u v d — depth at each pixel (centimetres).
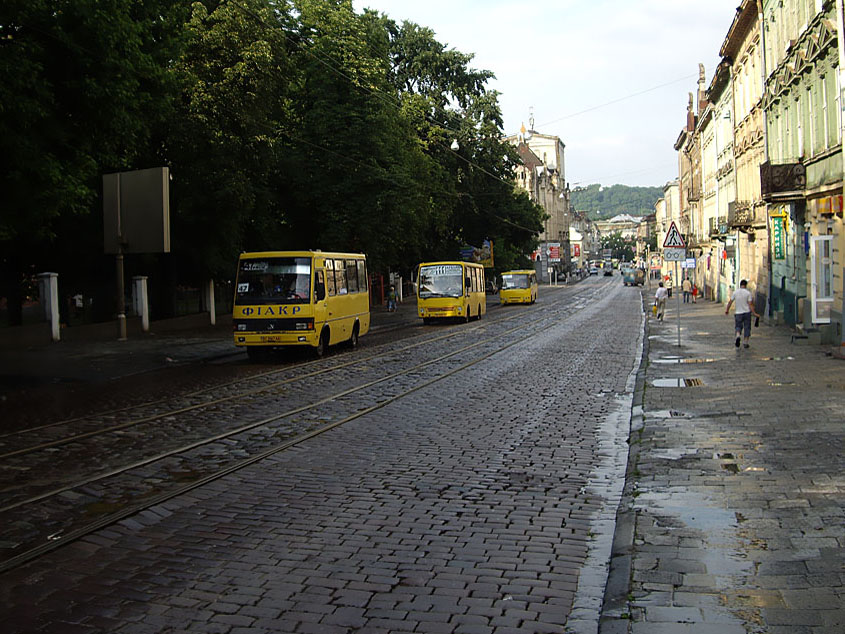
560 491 779
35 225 1827
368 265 3988
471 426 1129
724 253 4978
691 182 7550
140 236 2478
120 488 799
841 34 1795
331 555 596
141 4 2034
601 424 1145
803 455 852
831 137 2186
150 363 2047
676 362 1878
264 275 2156
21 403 1414
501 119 5900
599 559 587
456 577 550
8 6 1478
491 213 6462
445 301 3869
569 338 2814
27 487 799
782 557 556
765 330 2780
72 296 2866
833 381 1405
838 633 436
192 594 523
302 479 830
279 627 471
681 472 811
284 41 3272
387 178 3722
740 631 442
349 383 1606
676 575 529
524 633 461
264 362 2123
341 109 3612
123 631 467
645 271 11712
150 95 1986
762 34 3219
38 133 1633
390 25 5641
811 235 2361
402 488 789
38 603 509
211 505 736
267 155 3170
